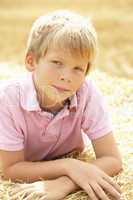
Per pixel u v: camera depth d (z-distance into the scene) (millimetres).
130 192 2717
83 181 2637
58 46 2539
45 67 2590
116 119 3664
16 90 2783
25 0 12219
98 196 2611
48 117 2766
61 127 2828
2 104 2771
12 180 2797
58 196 2588
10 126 2768
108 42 8711
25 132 2812
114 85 4434
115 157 2863
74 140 2977
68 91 2605
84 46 2535
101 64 7301
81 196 2662
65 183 2645
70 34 2533
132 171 2908
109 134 2881
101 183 2646
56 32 2557
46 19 2646
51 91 2617
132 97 4164
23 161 2836
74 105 2758
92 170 2676
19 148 2797
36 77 2695
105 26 9820
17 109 2754
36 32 2646
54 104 2730
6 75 4586
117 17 10477
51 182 2652
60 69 2561
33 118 2764
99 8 11344
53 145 2912
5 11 11328
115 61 7512
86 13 10898
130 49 8266
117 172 2869
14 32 9602
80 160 3018
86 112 2842
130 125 3553
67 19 2621
